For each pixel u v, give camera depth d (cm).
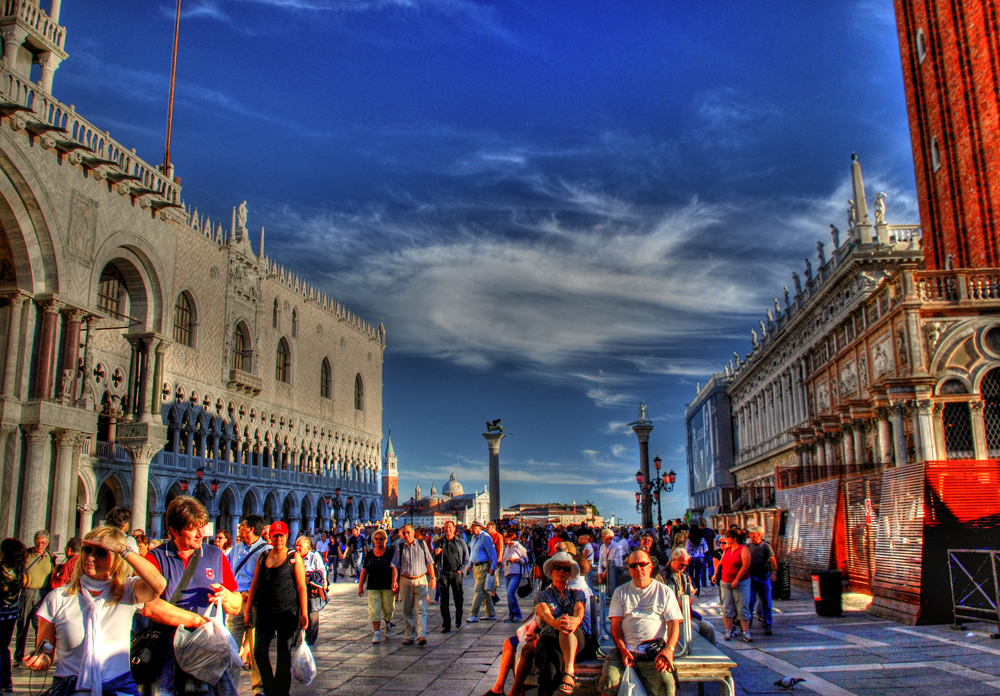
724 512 4797
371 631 1798
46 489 3394
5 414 3269
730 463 8919
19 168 3428
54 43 3766
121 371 4978
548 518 15750
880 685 1096
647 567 872
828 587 1888
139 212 4519
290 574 982
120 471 4831
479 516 16612
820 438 4644
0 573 1111
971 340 2888
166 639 727
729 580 1573
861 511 2166
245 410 6538
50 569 1424
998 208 3744
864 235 4625
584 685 936
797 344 5778
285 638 972
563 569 883
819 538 2452
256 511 6525
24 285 3522
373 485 9394
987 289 2919
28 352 3472
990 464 1759
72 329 3678
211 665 741
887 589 1848
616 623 873
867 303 3603
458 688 1135
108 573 641
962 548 1688
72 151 3778
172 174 4897
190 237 5816
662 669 828
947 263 4041
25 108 3325
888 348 3350
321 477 7806
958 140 3991
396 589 1573
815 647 1438
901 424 2941
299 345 7650
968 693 1029
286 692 957
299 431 7538
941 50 4153
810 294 5591
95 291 3969
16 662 1364
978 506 1717
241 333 6688
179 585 743
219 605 772
